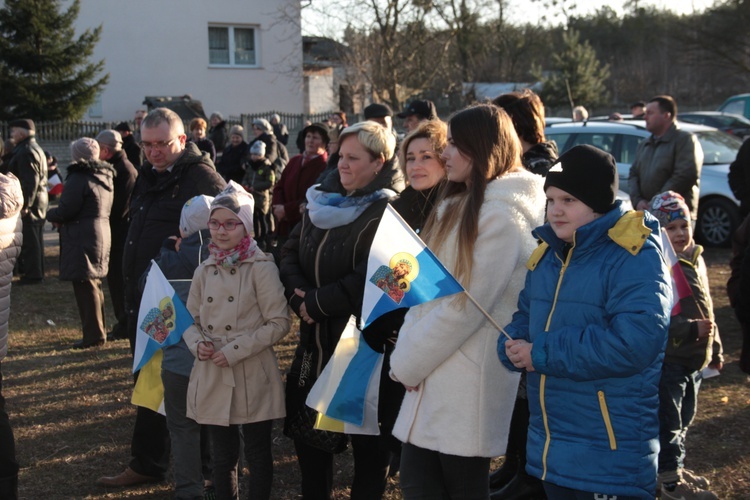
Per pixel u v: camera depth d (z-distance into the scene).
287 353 6.80
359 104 28.67
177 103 24.33
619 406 2.52
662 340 2.45
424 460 3.04
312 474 3.65
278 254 4.51
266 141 10.72
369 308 2.95
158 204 4.55
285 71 29.20
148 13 27.58
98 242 6.95
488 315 2.82
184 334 3.62
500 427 2.97
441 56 25.83
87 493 4.29
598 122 11.67
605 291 2.54
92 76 25.86
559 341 2.52
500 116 2.98
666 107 7.04
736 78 38.00
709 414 5.03
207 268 3.67
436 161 3.41
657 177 7.09
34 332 7.71
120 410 5.52
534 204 2.95
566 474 2.55
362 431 3.40
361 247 3.48
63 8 26.91
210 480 4.17
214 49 28.67
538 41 37.94
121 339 7.41
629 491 2.50
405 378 2.94
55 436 5.05
